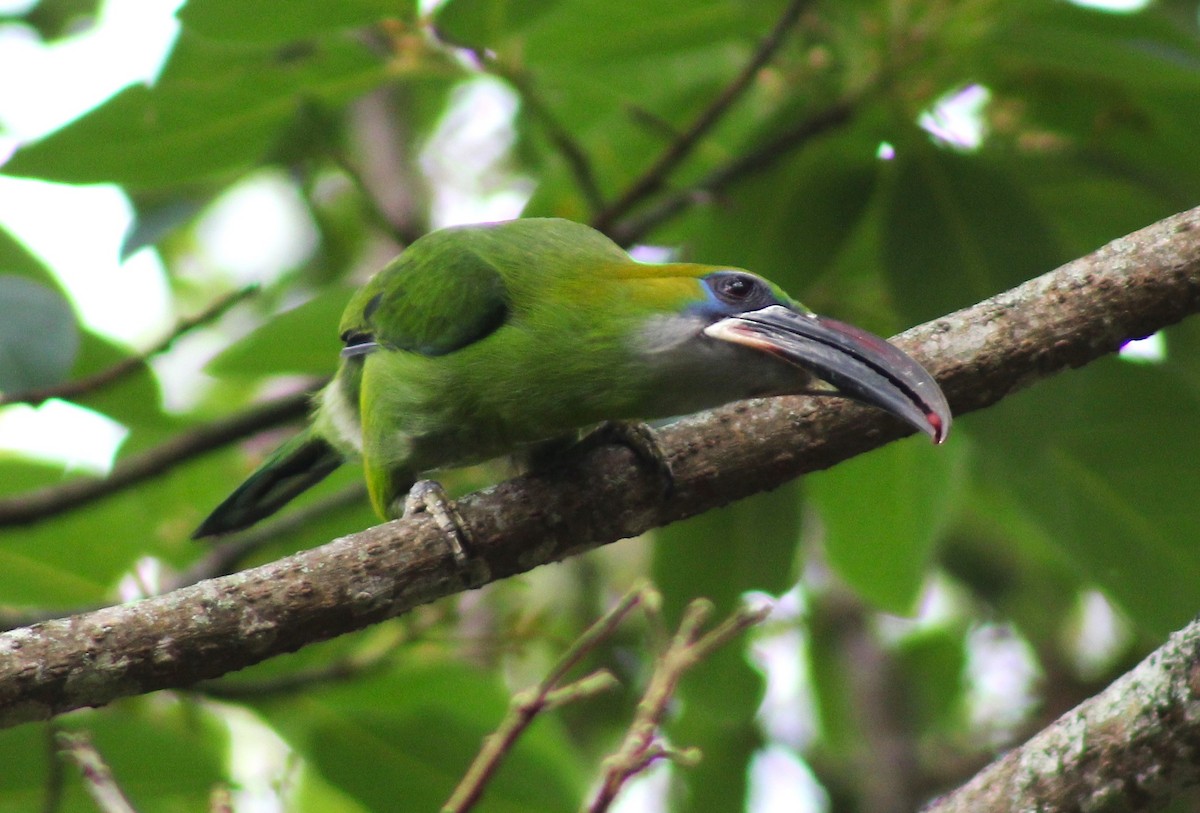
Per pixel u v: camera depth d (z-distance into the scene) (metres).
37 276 10.66
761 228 10.53
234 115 10.38
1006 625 15.67
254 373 10.85
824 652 14.74
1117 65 9.34
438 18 9.55
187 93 10.15
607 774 5.88
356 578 7.30
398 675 10.74
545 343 8.68
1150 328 7.75
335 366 10.92
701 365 8.36
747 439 7.95
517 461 9.69
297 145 10.70
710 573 10.82
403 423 9.27
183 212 10.85
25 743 9.91
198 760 10.03
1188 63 9.20
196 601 6.99
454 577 7.59
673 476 7.93
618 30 10.12
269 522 12.28
